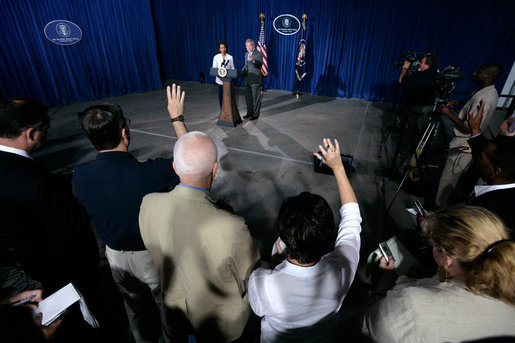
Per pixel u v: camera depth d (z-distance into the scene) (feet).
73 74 20.58
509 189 3.74
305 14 20.62
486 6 17.47
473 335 2.30
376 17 19.90
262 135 15.78
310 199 2.78
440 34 18.98
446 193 8.46
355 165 12.70
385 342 2.51
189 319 3.63
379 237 6.47
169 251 3.14
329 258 2.86
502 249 2.11
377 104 21.88
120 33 21.91
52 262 4.48
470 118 5.69
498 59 18.53
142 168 3.99
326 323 2.88
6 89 18.03
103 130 3.79
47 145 14.20
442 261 2.53
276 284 2.69
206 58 26.14
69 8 19.04
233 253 2.96
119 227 4.10
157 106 20.74
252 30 23.38
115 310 6.33
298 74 22.72
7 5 16.83
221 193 10.57
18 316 1.72
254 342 4.57
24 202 3.78
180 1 24.22
